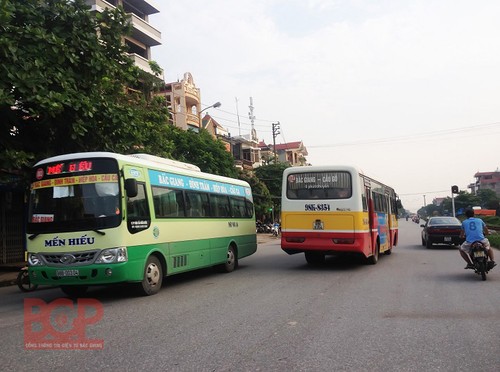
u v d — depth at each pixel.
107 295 9.86
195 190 12.05
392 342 5.68
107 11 13.45
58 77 11.44
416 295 8.95
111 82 14.34
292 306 8.03
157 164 10.55
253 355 5.23
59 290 11.45
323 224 13.11
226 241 13.58
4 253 17.28
